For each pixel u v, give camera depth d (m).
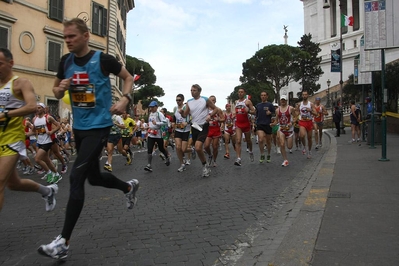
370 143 13.23
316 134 14.19
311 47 64.31
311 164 9.77
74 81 3.62
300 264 3.08
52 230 4.55
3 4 19.44
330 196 5.40
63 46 23.41
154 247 3.81
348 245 3.47
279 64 54.88
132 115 34.41
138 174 9.35
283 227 4.22
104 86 3.66
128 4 39.38
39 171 10.23
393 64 21.36
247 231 4.27
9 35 19.81
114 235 4.24
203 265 3.33
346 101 46.47
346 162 8.97
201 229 4.39
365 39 9.30
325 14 75.81
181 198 6.16
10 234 4.40
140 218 4.95
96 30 26.22
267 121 10.43
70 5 23.98
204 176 8.37
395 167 7.92
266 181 7.49
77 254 3.66
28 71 20.98
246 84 58.09
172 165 11.20
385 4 9.15
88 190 6.99
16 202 6.26
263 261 3.26
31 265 3.42
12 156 3.72
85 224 4.71
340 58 27.03
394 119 19.70
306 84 62.47
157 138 10.25
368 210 4.62
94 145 3.58
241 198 6.00
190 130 9.63
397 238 3.63
